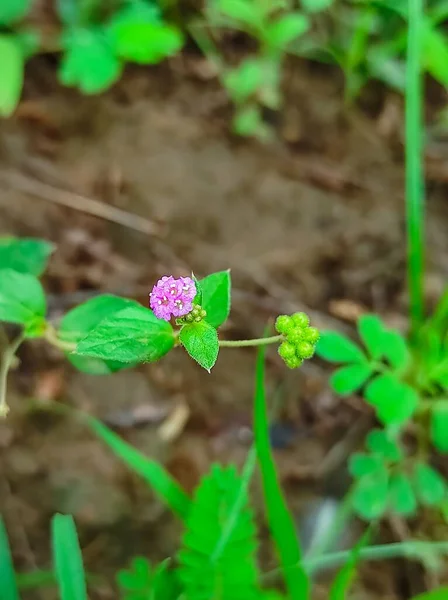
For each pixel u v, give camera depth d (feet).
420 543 0.67
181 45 0.98
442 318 0.81
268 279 0.88
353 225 0.92
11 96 0.85
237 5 0.92
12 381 0.77
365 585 0.76
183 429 0.80
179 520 0.76
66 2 0.93
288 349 0.54
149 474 0.66
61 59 0.93
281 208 0.91
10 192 0.85
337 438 0.82
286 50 1.00
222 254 0.88
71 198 0.87
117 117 0.92
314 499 0.79
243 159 0.93
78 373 0.79
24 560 0.71
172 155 0.91
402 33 0.96
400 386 0.72
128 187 0.88
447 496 0.77
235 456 0.79
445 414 0.76
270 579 0.74
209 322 0.56
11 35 0.92
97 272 0.84
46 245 0.69
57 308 0.81
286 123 0.97
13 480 0.74
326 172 0.95
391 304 0.89
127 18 0.90
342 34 1.00
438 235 0.94
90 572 0.73
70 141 0.90
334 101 0.99
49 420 0.77
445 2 0.99
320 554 0.75
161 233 0.87
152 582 0.66
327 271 0.90
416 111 0.75
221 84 0.96
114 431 0.78
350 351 0.73
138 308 0.54
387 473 0.74
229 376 0.83
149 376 0.81
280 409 0.83
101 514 0.75
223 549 0.64
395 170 0.97
